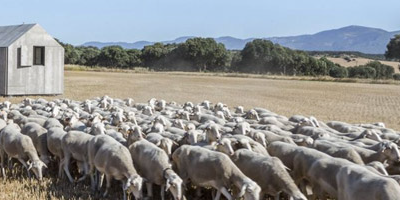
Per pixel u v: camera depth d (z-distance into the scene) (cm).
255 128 2727
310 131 2658
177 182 1783
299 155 1959
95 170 2153
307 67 16525
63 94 6234
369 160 2073
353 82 11844
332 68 15738
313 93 7919
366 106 5888
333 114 4944
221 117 3375
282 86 9662
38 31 5884
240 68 17675
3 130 2352
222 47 18088
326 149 2125
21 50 5716
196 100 6138
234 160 1959
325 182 1781
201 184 1909
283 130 2702
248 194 1678
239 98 6619
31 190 1998
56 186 2102
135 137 2212
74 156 2222
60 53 6100
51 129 2403
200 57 17675
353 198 1577
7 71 5688
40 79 5956
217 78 12206
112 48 18350
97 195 2002
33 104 3891
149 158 1969
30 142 2248
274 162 1830
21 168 2386
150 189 1966
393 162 2034
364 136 2531
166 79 11019
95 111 3362
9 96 5716
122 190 2072
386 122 4400
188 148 1992
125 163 1936
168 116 3325
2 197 1875
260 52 17150
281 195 2022
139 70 15962
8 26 6519
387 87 9881
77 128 2641
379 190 1493
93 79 9925
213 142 2181
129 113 3041
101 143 2103
